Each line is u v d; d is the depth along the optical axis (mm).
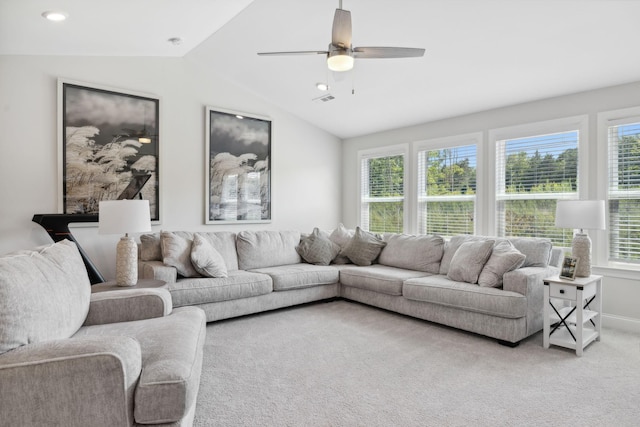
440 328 3498
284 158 5633
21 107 3582
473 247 3561
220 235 4320
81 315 1926
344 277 4406
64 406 1229
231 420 1939
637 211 3527
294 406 2082
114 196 4090
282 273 4039
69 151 3816
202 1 3094
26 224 3602
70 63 3848
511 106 4379
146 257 3742
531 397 2193
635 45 3057
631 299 3510
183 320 2154
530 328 3082
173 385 1391
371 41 3582
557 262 3570
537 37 3170
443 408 2068
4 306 1301
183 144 4633
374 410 2045
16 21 2889
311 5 3318
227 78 5004
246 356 2799
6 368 1192
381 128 5703
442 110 4777
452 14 3098
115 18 3100
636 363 2701
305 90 4969
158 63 4438
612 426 1905
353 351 2906
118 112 4133
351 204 6305
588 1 2715
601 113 3717
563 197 3980
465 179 4824
